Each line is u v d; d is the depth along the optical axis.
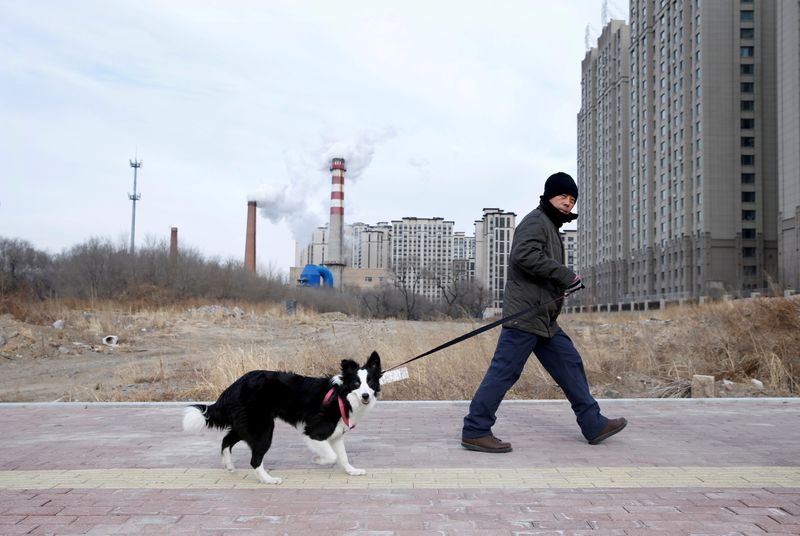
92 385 12.35
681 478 4.59
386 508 3.95
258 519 3.75
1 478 4.66
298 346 16.30
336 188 98.50
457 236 156.75
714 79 67.44
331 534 3.49
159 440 6.06
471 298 69.31
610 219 94.44
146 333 22.09
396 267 110.50
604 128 98.94
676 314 22.58
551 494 4.22
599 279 100.19
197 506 4.00
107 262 41.06
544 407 7.97
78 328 20.34
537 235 5.45
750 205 67.06
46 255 42.09
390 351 12.29
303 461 5.26
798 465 4.96
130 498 4.17
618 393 9.58
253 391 4.63
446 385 9.66
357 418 4.80
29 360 16.08
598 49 103.00
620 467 4.91
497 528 3.58
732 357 11.26
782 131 56.09
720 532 3.49
